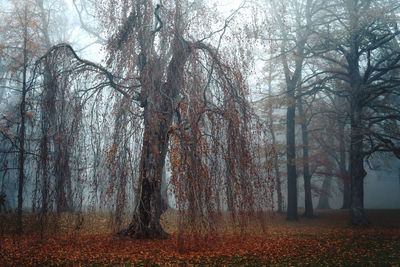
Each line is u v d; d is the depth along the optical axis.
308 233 14.28
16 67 12.03
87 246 10.30
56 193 9.05
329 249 10.53
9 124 10.85
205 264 8.40
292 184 19.67
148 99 9.37
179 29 10.19
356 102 16.12
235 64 10.10
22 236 10.68
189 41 10.07
